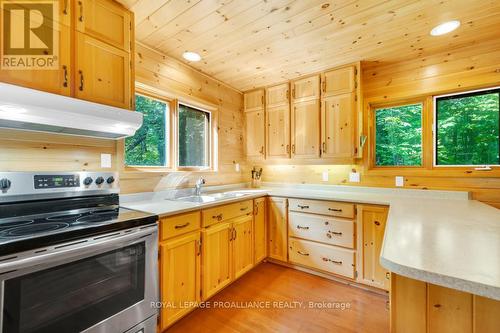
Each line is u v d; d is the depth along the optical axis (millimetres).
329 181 2838
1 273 880
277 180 3258
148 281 1384
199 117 2777
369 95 2557
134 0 1514
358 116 2383
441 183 2215
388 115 2561
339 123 2496
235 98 3164
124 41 1581
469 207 1719
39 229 1086
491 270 646
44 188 1328
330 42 2018
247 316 1797
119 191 1763
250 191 2797
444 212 1540
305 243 2459
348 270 2209
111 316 1225
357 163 2572
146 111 2209
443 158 2271
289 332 1624
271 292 2127
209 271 1900
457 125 2213
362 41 2008
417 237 978
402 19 1699
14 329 918
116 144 1844
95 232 1140
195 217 1795
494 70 2004
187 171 2510
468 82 2100
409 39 1982
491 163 2070
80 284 1113
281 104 2926
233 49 2135
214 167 2848
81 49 1377
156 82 2141
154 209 1624
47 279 1006
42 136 1472
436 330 763
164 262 1531
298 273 2494
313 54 2234
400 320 824
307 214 2449
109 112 1379
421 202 1973
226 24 1752
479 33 1907
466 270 647
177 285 1626
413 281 801
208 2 1512
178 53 2211
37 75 1215
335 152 2520
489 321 692
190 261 1737
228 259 2125
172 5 1548
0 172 1194
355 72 2404
